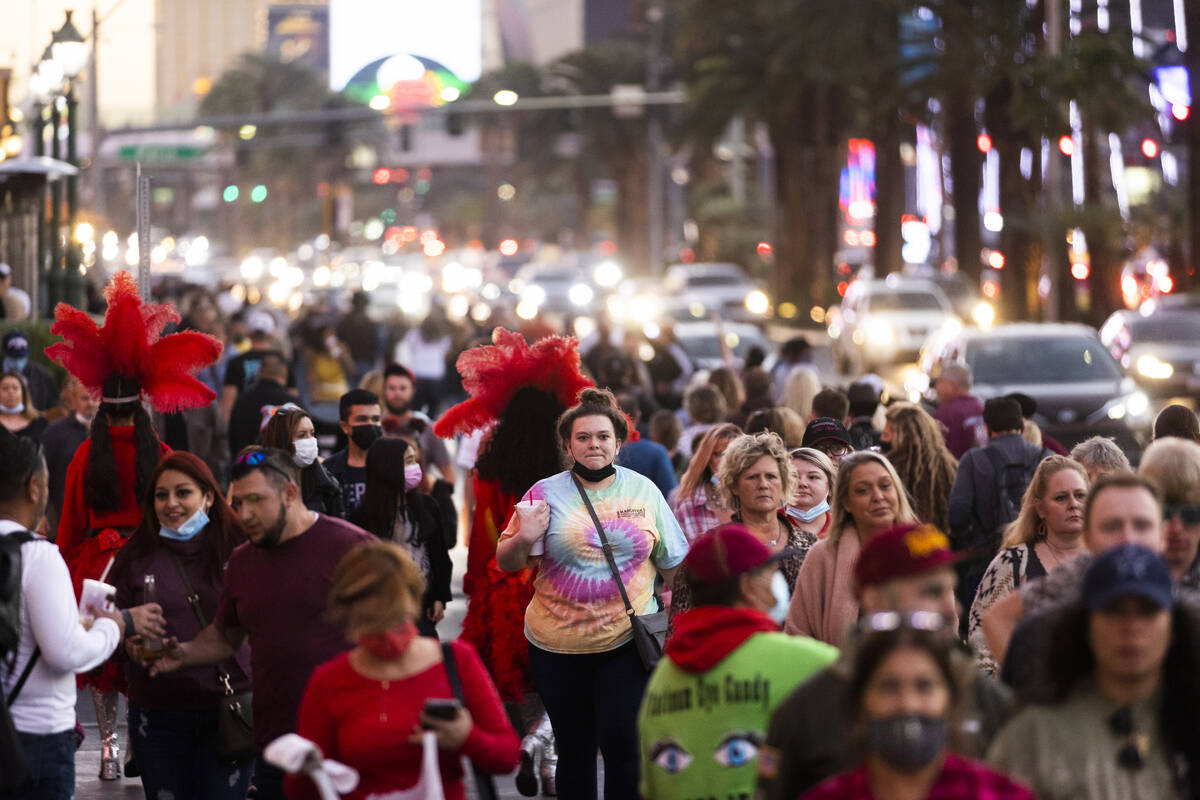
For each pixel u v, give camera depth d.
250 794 21.83
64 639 15.09
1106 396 49.06
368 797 13.49
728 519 20.72
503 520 22.05
